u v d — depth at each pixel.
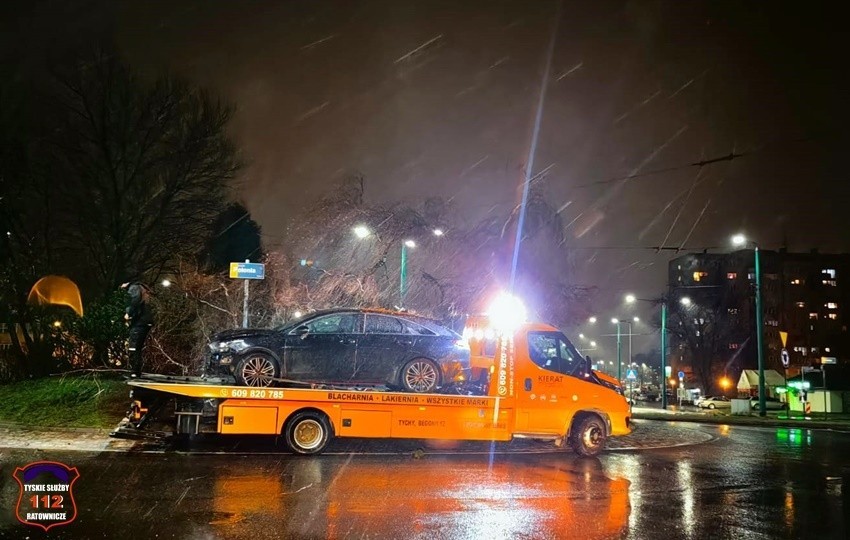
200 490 9.19
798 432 24.47
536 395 13.59
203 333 20.22
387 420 12.69
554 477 11.31
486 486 10.25
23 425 14.37
